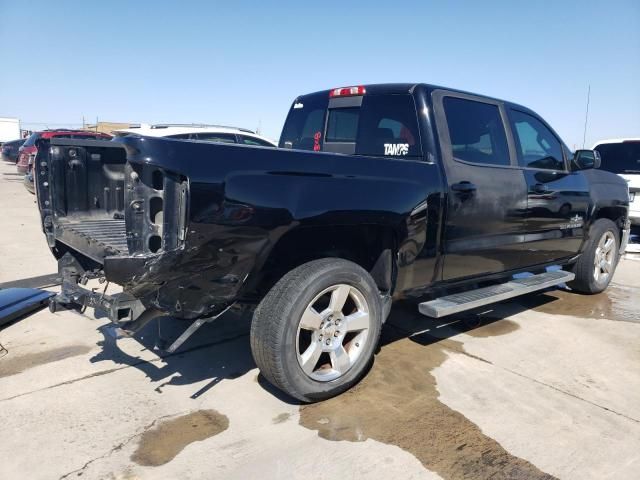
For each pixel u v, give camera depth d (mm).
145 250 2844
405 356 4137
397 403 3365
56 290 5738
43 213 3768
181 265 2785
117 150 4098
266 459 2744
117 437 2910
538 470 2703
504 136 4609
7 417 3082
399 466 2705
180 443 2869
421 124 4035
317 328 3256
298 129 5305
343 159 3352
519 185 4570
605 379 3812
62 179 3826
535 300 5945
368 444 2896
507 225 4508
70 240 3693
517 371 3904
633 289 6590
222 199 2795
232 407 3275
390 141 4273
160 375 3695
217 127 11422
